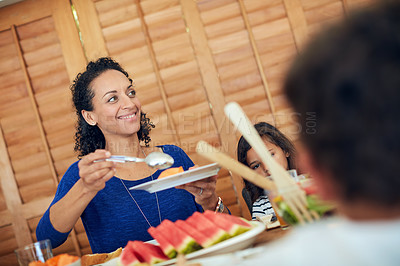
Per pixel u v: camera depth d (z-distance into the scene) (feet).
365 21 1.26
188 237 2.93
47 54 8.70
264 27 8.56
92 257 3.64
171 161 4.02
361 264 1.24
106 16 8.67
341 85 1.22
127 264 2.90
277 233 3.33
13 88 8.69
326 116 1.28
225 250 2.79
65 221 4.09
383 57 1.19
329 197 1.43
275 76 8.48
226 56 8.57
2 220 8.52
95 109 5.04
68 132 8.57
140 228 4.88
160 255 3.04
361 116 1.21
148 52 8.61
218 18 8.61
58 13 8.71
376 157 1.20
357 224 1.32
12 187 8.55
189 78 8.58
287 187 2.61
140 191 5.02
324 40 1.31
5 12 8.73
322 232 1.39
